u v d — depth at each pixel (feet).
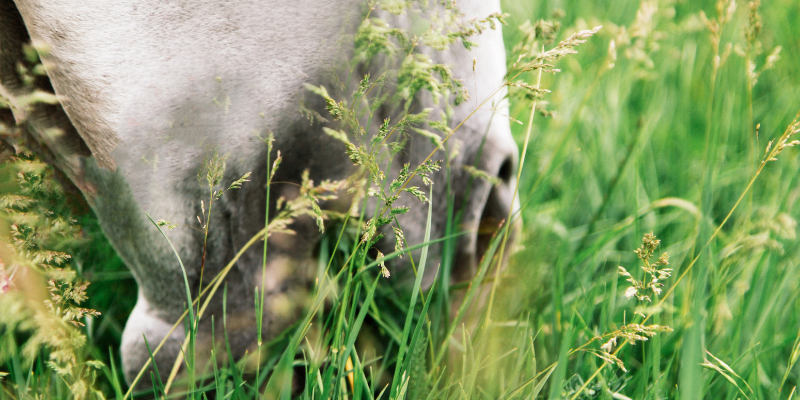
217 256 4.25
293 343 3.86
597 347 5.06
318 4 3.75
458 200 4.60
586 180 7.98
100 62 3.70
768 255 5.67
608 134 8.59
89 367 4.54
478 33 3.80
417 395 4.24
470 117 4.35
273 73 3.81
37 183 4.36
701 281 3.83
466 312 5.03
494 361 4.66
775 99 9.71
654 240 4.06
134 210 4.13
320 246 4.71
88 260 6.49
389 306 5.62
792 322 5.58
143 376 4.58
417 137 4.25
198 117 3.83
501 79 4.58
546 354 5.09
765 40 10.55
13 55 4.20
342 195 4.36
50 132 4.20
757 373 4.53
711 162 5.28
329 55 3.85
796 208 6.74
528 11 11.60
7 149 4.65
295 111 3.93
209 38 3.72
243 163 4.00
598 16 11.70
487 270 5.06
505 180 4.91
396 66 4.07
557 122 8.05
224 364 4.33
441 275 4.75
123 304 6.50
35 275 4.36
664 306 4.91
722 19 5.00
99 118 3.85
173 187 4.00
